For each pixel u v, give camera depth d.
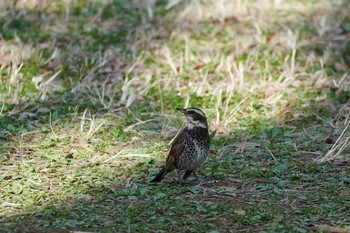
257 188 12.09
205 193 11.82
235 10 22.81
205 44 20.33
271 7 23.19
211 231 10.27
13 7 22.62
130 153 13.65
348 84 17.53
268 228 10.45
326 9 23.06
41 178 12.51
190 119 11.94
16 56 18.44
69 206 11.25
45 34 20.83
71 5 23.33
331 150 13.43
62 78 17.92
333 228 10.39
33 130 14.77
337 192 11.85
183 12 22.59
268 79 17.84
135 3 23.62
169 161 12.02
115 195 11.63
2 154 13.55
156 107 16.22
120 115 15.78
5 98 16.41
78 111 15.92
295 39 20.16
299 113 15.96
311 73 18.34
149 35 20.67
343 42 20.55
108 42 20.41
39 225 10.47
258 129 15.10
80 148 13.95
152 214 10.88
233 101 16.53
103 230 10.30
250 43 20.11
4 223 10.56
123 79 17.94
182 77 18.05
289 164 13.16
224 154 13.77
